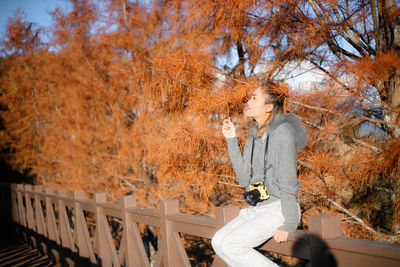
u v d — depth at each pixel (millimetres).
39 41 7941
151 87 3164
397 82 2811
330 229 1587
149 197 6289
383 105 2949
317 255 1582
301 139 1831
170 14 4094
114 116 6473
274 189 1792
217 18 3184
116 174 6645
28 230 6008
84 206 4035
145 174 6129
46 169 8203
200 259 5457
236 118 3461
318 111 2979
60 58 7090
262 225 1746
